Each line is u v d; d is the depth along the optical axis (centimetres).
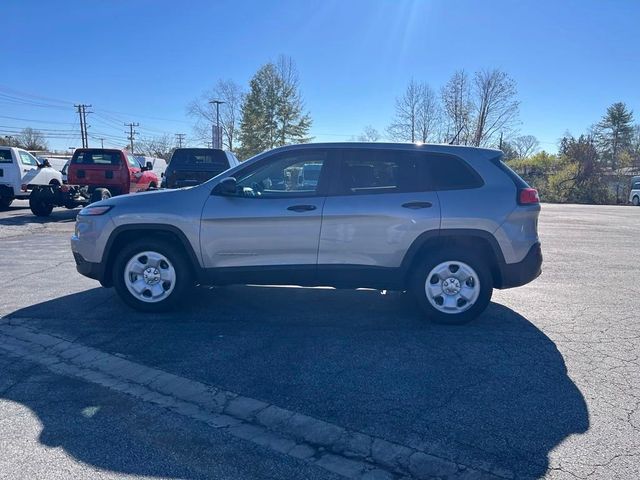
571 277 787
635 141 6519
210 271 535
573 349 466
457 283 522
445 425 332
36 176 1648
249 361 432
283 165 538
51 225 1346
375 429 328
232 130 5628
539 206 529
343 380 397
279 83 4656
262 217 520
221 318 543
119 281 547
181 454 299
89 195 1485
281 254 525
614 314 580
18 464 286
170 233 543
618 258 971
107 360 434
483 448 306
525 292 686
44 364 425
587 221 1875
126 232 547
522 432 324
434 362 433
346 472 283
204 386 387
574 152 4181
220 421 337
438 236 513
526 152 6831
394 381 396
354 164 528
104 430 324
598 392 380
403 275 522
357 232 515
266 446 308
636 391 382
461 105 4516
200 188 541
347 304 599
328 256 522
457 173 524
